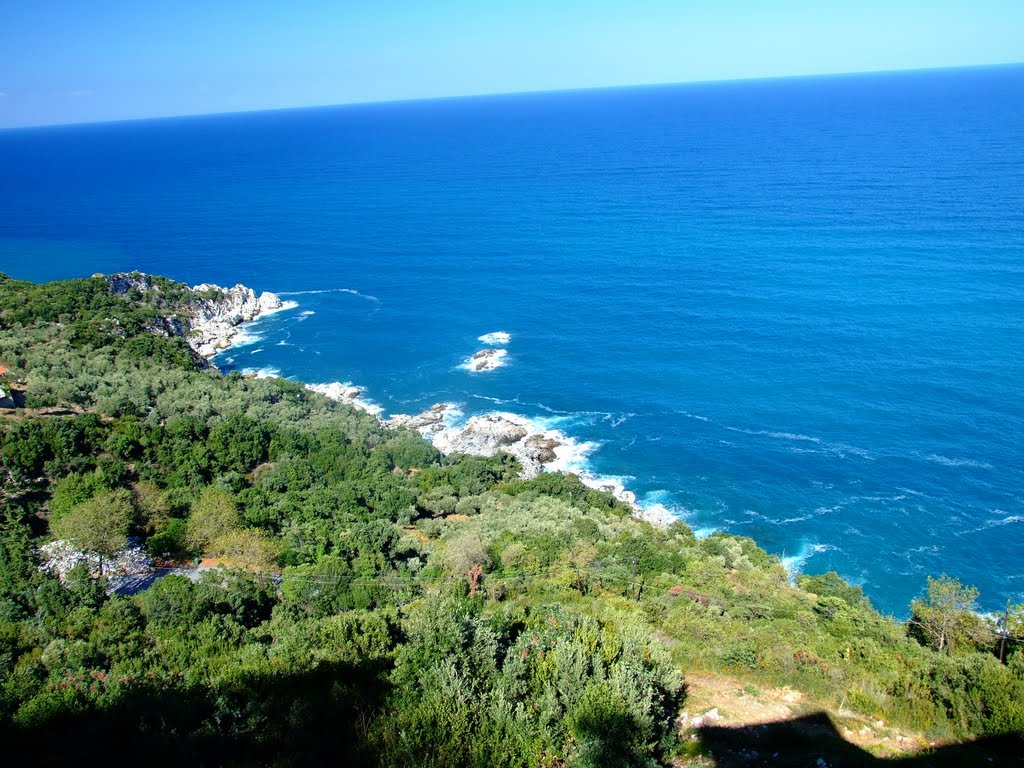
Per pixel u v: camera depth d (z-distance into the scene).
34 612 40.84
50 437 61.69
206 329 131.62
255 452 72.00
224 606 40.47
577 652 25.52
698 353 115.12
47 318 102.38
